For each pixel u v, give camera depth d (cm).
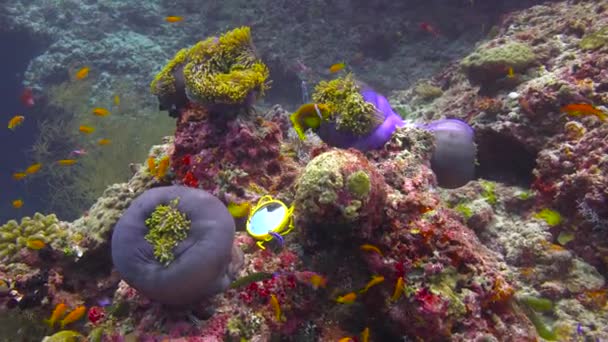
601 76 129
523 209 128
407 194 99
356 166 83
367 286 82
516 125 136
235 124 113
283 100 336
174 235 81
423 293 78
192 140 118
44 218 126
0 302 106
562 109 112
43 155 368
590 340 93
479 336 77
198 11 407
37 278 111
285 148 129
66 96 353
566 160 119
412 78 295
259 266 93
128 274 81
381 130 112
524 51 156
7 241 120
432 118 177
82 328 111
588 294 102
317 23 343
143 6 410
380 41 324
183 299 81
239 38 116
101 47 380
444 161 120
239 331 83
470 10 307
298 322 90
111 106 349
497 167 150
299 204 86
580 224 111
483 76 161
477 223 119
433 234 85
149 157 130
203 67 112
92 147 325
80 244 118
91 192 315
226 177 110
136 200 87
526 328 84
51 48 386
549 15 190
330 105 112
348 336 88
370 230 86
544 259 109
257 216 94
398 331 85
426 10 322
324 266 92
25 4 417
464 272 83
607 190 104
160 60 378
